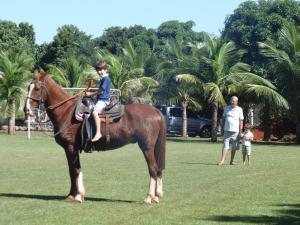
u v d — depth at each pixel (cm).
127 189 1419
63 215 1072
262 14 4962
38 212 1099
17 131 4578
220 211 1132
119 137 1238
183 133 4538
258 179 1648
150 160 1234
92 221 1020
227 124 2103
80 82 4775
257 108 4297
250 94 3969
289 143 3838
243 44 4912
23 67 4212
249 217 1076
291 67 3731
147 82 4597
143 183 1530
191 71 4028
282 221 1045
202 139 4241
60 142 1255
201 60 3956
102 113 1234
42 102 1260
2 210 1119
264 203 1231
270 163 2188
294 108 3809
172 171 1847
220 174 1769
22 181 1560
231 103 2102
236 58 4031
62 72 4925
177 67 4369
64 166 1956
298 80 3744
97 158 2311
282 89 3834
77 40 6175
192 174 1762
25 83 4203
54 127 1264
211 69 3941
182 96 4475
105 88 1244
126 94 4612
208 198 1291
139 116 1243
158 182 1266
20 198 1270
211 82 3950
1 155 2400
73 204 1195
